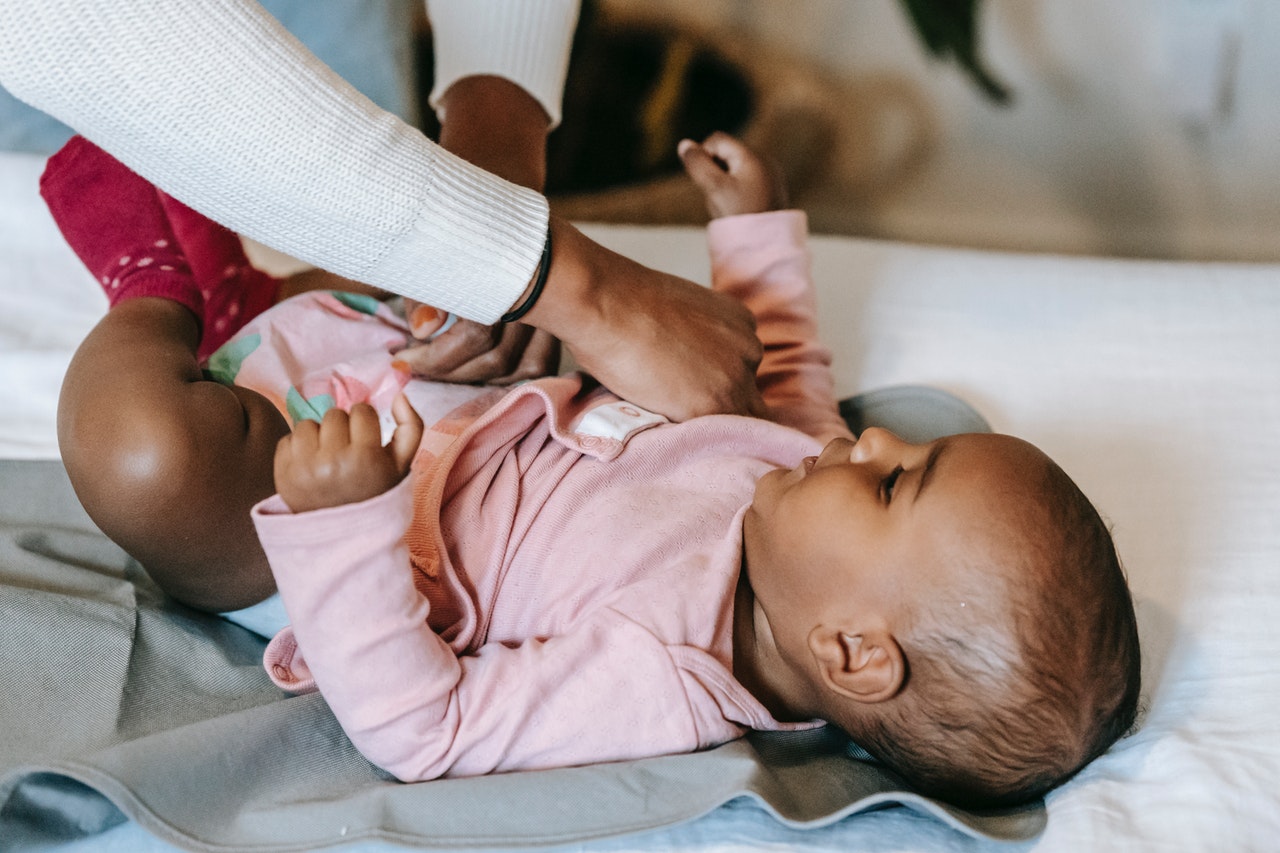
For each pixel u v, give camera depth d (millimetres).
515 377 1080
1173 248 2336
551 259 866
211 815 766
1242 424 1315
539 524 955
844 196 2436
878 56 2482
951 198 2424
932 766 901
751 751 854
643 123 2422
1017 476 906
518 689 841
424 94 2096
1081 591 876
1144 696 983
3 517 1043
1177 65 2395
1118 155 2430
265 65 693
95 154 1077
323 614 777
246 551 912
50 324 1297
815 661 928
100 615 890
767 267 1265
